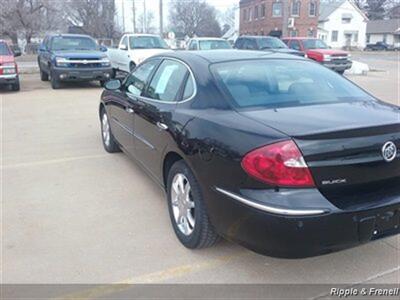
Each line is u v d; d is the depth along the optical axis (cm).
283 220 266
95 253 355
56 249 362
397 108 353
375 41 7812
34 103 1180
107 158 627
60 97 1298
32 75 2067
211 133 313
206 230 336
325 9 6400
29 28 3800
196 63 387
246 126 296
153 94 440
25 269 332
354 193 287
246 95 345
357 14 6431
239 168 284
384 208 282
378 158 287
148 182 523
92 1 5262
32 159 625
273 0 5306
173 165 369
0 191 496
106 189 500
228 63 385
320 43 2109
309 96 357
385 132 289
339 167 276
